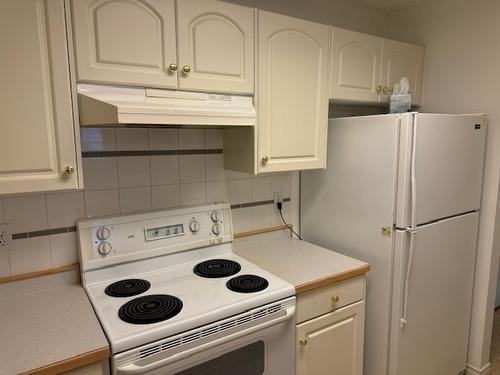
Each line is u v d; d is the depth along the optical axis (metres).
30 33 1.14
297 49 1.72
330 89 1.88
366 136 1.85
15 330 1.21
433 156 1.78
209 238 1.85
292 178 2.28
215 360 1.33
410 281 1.81
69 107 1.24
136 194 1.73
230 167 1.88
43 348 1.10
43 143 1.21
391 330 1.85
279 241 2.21
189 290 1.49
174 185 1.83
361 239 1.94
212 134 1.91
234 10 1.51
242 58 1.56
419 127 1.69
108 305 1.37
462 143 1.93
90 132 1.59
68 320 1.27
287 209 2.28
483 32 2.06
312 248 2.07
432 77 2.32
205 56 1.46
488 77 2.06
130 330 1.18
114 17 1.27
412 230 1.73
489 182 2.12
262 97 1.64
